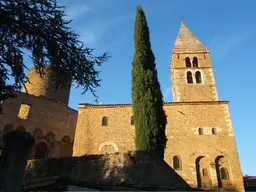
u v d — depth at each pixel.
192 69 33.38
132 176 8.74
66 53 9.51
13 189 6.49
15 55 8.57
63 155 30.62
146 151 9.41
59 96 33.91
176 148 23.62
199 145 23.72
